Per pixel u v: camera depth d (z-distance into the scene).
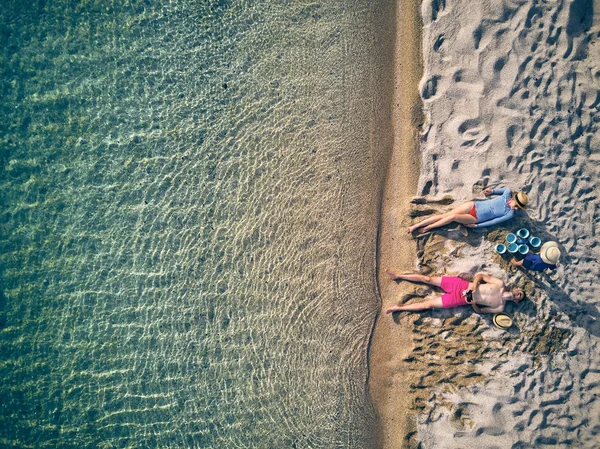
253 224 5.88
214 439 5.64
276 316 5.77
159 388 5.70
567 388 5.04
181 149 5.94
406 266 5.69
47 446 5.63
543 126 5.41
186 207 5.89
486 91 5.54
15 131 5.92
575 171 5.36
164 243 5.86
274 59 5.98
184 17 5.96
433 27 5.74
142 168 5.92
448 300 5.26
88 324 5.75
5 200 5.88
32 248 5.84
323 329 5.74
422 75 5.80
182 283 5.82
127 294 5.79
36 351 5.70
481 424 5.10
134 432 5.64
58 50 5.95
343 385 5.65
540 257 5.05
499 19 5.53
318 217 5.86
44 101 5.93
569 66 5.45
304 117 5.93
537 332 5.18
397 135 5.88
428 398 5.38
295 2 5.96
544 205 5.34
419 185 5.73
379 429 5.55
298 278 5.80
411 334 5.55
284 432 5.63
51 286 5.79
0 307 5.75
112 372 5.70
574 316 5.17
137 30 5.96
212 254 5.85
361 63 5.95
